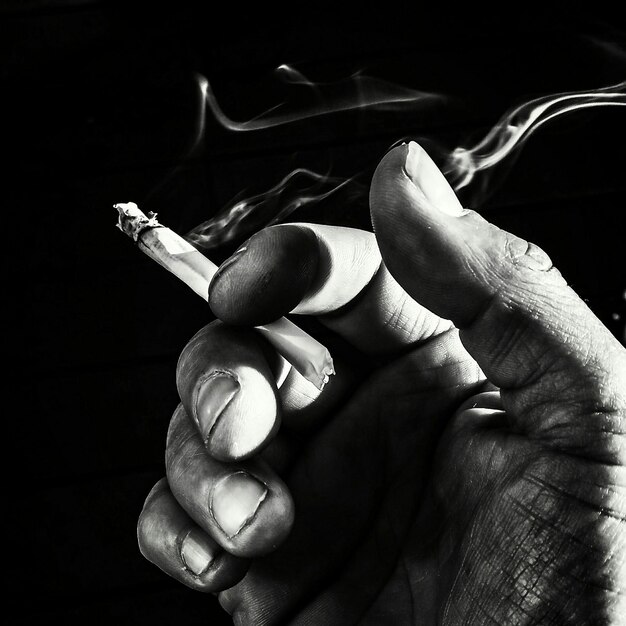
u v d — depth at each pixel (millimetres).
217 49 1629
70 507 1494
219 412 548
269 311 561
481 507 569
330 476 684
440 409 675
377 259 641
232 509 567
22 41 1614
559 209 1607
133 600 1479
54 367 1532
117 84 1617
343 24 1636
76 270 1560
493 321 502
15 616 1463
